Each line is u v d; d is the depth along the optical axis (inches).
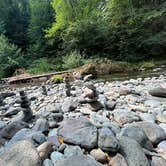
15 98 182.7
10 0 767.7
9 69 508.7
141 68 329.1
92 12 512.1
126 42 457.7
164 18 446.9
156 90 122.6
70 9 518.9
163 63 354.6
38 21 660.1
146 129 65.7
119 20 490.3
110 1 505.7
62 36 511.5
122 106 104.4
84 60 414.3
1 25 674.8
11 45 579.2
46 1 691.4
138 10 469.1
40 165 49.2
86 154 56.0
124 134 62.5
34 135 64.8
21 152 50.6
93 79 281.6
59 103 123.0
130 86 171.9
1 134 73.2
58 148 60.0
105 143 55.0
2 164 48.1
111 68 335.3
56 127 79.0
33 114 101.7
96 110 100.3
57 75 317.7
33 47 625.6
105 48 479.2
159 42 430.9
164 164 50.1
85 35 476.7
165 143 60.4
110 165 50.3
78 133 62.8
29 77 354.9
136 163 48.6
